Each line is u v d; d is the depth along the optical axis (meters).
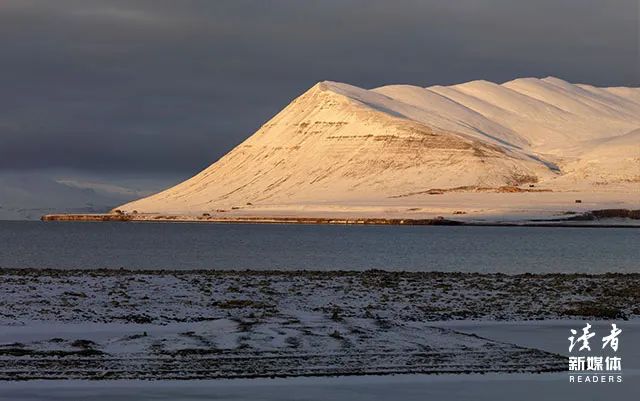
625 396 28.77
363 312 43.62
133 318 40.38
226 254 116.56
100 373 30.06
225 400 27.25
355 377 30.27
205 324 38.75
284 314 41.94
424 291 51.19
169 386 28.69
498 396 28.33
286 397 27.67
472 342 36.06
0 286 47.56
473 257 110.56
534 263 97.94
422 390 28.81
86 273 57.75
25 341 34.78
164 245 144.75
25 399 27.02
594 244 153.75
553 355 34.19
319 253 120.50
